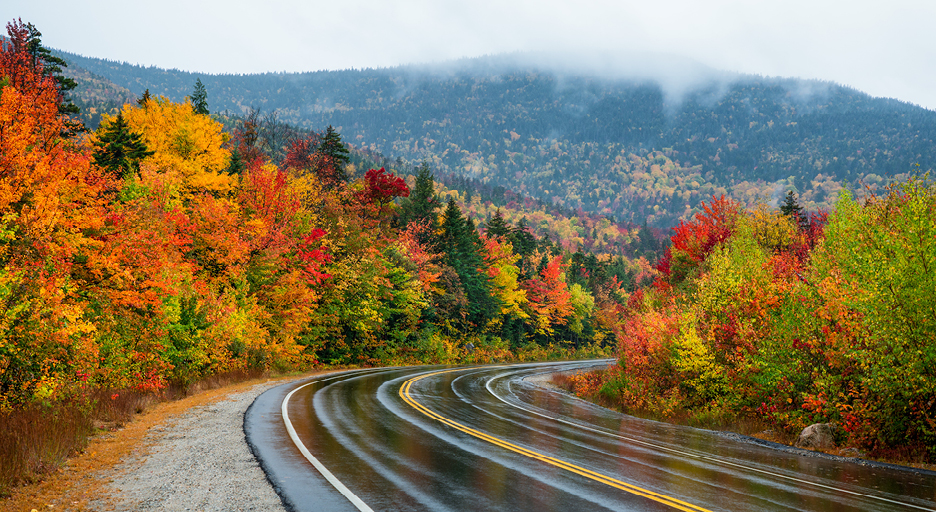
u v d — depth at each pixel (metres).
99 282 17.47
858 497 7.76
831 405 13.47
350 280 36.72
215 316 21.44
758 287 17.53
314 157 51.62
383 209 48.97
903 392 11.71
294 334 30.52
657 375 20.77
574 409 19.80
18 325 12.14
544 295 70.12
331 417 13.00
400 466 8.30
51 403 11.48
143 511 5.97
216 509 6.07
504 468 8.53
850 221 17.22
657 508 6.62
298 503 6.33
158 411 13.49
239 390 18.66
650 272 145.88
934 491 8.58
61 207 16.30
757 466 10.00
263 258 28.97
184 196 30.61
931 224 11.55
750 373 16.77
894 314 11.67
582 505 6.64
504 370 40.94
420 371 33.34
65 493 6.56
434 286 50.56
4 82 19.19
